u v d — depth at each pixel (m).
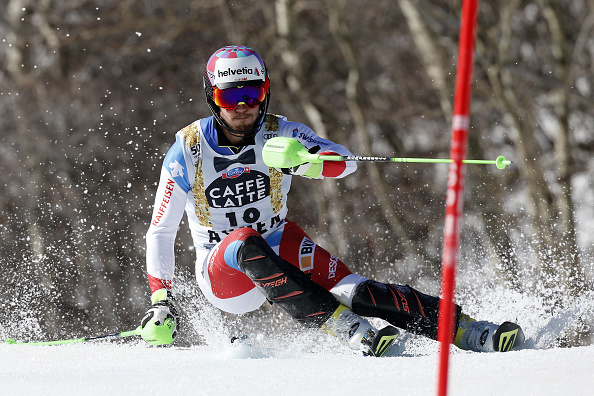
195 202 12.75
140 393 8.59
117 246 45.34
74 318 40.06
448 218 6.44
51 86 52.50
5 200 46.78
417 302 11.77
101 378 9.81
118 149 50.28
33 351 13.27
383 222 48.06
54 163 48.38
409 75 55.72
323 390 8.36
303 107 51.81
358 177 49.72
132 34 54.12
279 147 11.41
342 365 9.92
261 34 52.56
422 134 53.12
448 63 48.50
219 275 12.51
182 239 42.81
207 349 14.03
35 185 47.16
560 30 47.25
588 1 50.53
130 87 52.16
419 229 48.47
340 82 54.81
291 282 11.29
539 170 43.47
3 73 53.38
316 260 12.51
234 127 12.02
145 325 11.89
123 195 48.28
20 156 48.41
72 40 53.19
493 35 46.94
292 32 51.28
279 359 11.29
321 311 11.38
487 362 9.37
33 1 53.81
